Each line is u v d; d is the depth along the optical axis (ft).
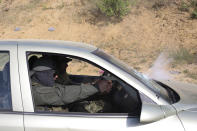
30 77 10.37
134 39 48.11
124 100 11.27
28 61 10.47
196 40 44.62
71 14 56.34
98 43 49.08
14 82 10.04
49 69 11.10
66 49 10.53
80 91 11.02
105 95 12.01
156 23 50.31
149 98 9.96
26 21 57.82
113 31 50.80
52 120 9.70
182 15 50.57
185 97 11.04
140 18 51.88
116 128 9.51
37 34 53.93
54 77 11.85
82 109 11.21
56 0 60.70
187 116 9.73
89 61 10.41
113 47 47.11
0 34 55.93
